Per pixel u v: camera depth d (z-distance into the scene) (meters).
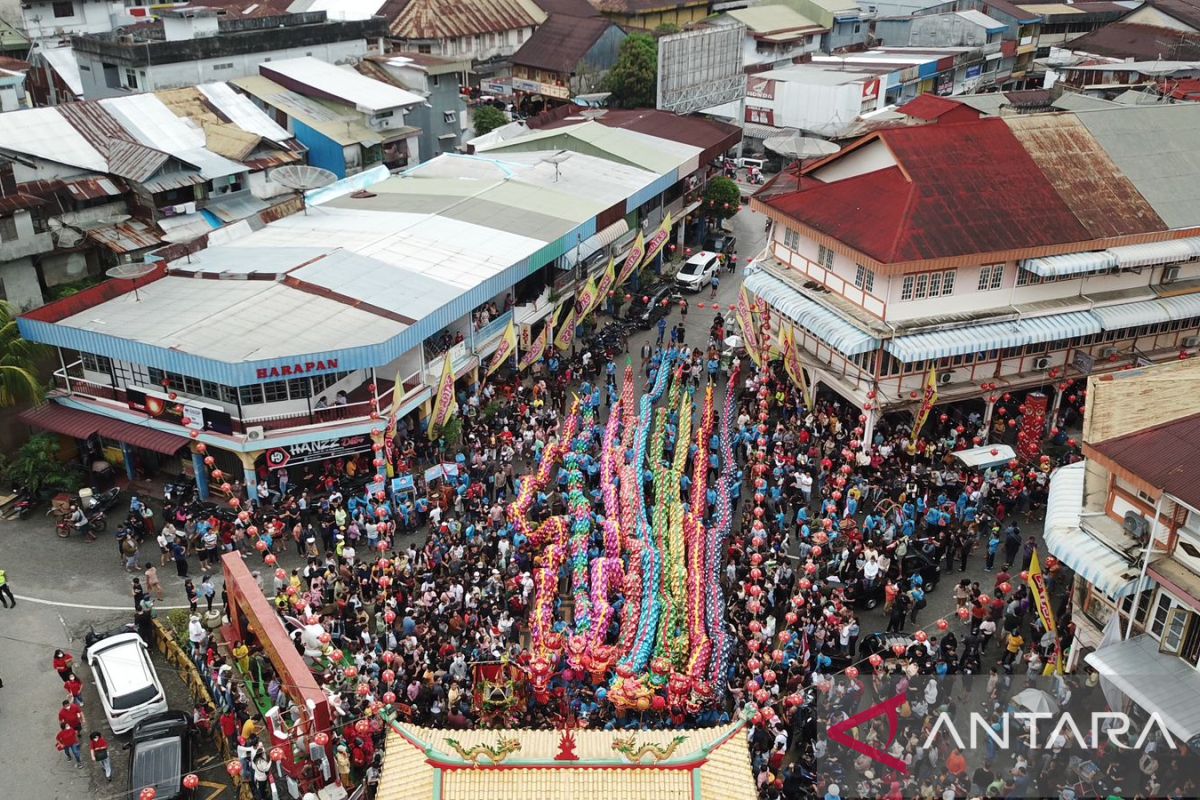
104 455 53.59
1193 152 60.59
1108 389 36.94
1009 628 41.44
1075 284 55.97
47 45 113.75
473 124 105.69
